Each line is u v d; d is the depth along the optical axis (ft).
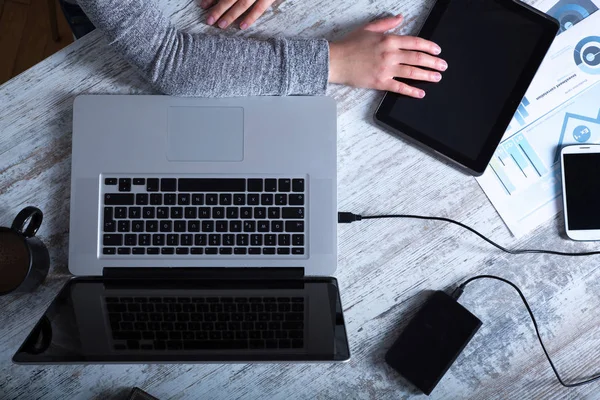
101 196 2.49
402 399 2.56
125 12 2.34
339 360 2.05
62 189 2.59
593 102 2.69
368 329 2.60
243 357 2.05
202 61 2.47
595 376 2.59
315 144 2.54
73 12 3.41
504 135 2.67
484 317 2.62
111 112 2.52
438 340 2.51
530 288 2.64
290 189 2.52
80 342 2.07
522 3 2.61
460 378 2.58
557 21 2.59
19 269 2.40
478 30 2.63
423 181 2.66
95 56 2.60
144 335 2.14
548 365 2.59
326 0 2.68
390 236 2.64
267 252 2.50
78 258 2.47
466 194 2.66
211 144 2.53
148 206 2.49
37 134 2.59
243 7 2.61
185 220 2.49
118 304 2.29
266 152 2.53
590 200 2.61
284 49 2.51
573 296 2.63
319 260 2.51
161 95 2.54
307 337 2.16
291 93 2.56
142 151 2.52
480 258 2.64
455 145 2.58
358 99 2.66
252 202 2.51
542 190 2.66
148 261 2.47
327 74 2.54
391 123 2.60
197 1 2.65
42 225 2.57
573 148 2.62
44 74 2.59
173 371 2.53
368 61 2.57
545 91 2.69
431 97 2.62
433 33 2.64
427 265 2.64
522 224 2.65
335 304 2.34
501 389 2.58
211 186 2.51
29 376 2.49
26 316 2.53
